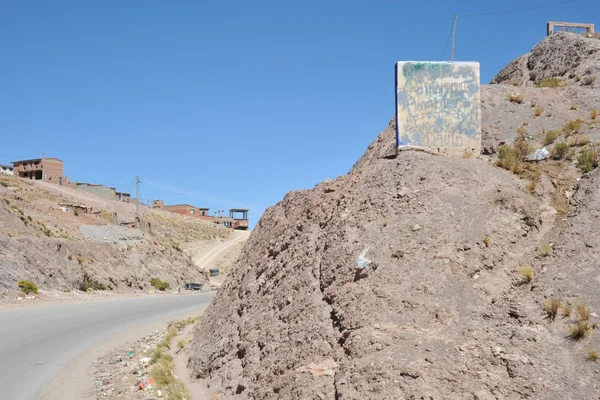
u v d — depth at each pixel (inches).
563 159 525.7
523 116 628.7
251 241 655.1
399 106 545.0
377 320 345.1
